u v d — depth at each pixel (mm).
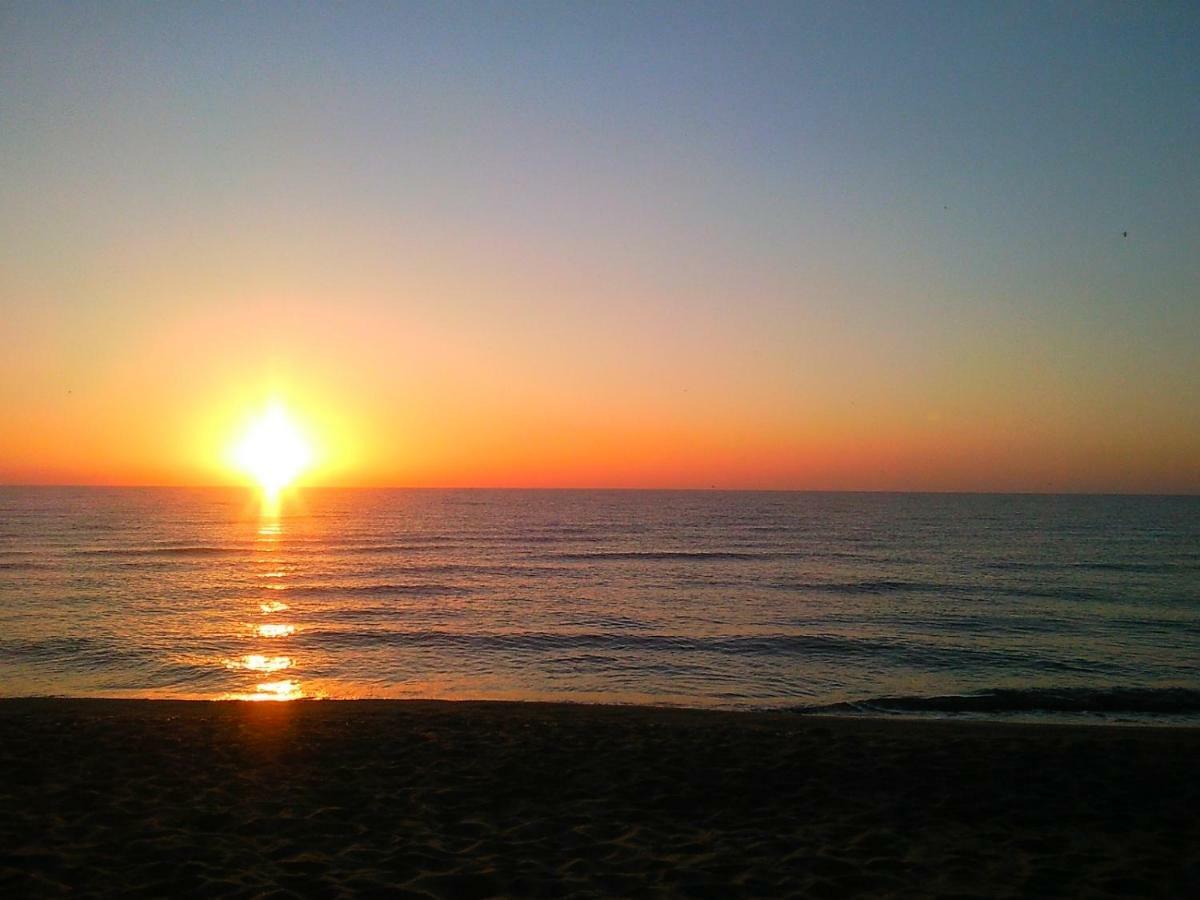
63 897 6309
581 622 28719
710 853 7430
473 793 9312
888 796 9172
